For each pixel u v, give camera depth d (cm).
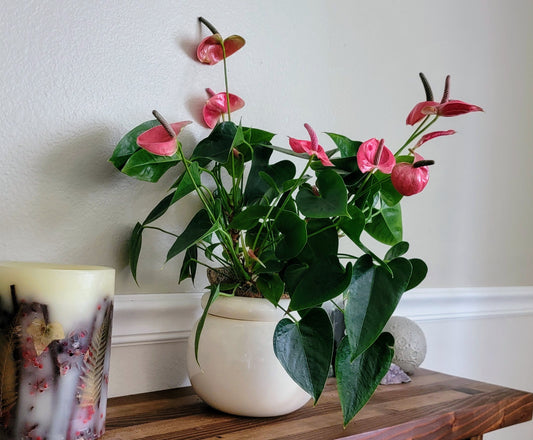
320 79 90
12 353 49
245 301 60
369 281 57
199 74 76
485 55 121
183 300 74
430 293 110
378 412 68
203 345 62
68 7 65
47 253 64
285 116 86
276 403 61
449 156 115
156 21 72
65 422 50
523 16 129
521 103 130
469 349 123
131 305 69
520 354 136
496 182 125
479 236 122
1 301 50
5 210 61
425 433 66
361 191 65
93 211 67
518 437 136
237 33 80
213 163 76
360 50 96
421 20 107
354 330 55
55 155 64
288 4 86
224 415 63
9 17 61
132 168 62
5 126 61
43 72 63
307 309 58
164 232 69
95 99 67
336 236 61
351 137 96
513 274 132
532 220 136
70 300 50
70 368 51
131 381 71
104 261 68
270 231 62
